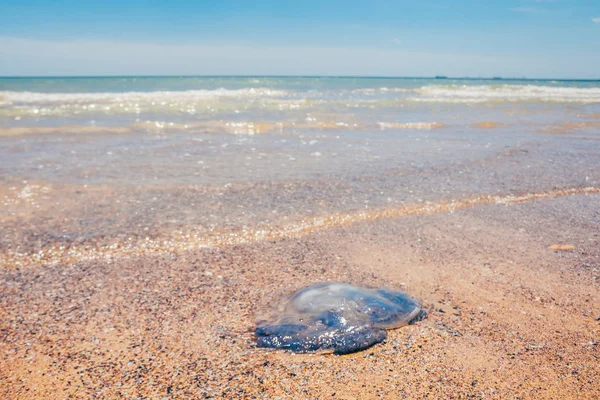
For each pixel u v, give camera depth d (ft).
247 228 4.41
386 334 2.73
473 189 5.90
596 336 2.75
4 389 2.21
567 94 27.50
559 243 4.21
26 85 35.65
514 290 3.32
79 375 2.34
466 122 12.91
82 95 18.80
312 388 2.28
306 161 7.44
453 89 31.68
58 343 2.60
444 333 2.77
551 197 5.67
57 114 12.67
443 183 6.17
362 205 5.16
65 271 3.49
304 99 19.67
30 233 4.15
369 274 3.54
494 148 8.86
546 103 20.57
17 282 3.29
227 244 4.07
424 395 2.25
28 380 2.29
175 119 12.23
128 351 2.54
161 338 2.67
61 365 2.41
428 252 3.98
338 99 20.49
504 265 3.74
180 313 2.95
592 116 15.17
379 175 6.56
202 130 10.44
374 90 31.76
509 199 5.53
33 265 3.57
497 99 21.94
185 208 4.94
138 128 10.42
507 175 6.70
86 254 3.78
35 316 2.86
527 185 6.15
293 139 9.59
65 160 7.05
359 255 3.90
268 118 12.85
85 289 3.23
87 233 4.19
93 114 12.91
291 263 3.72
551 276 3.55
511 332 2.79
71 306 3.00
